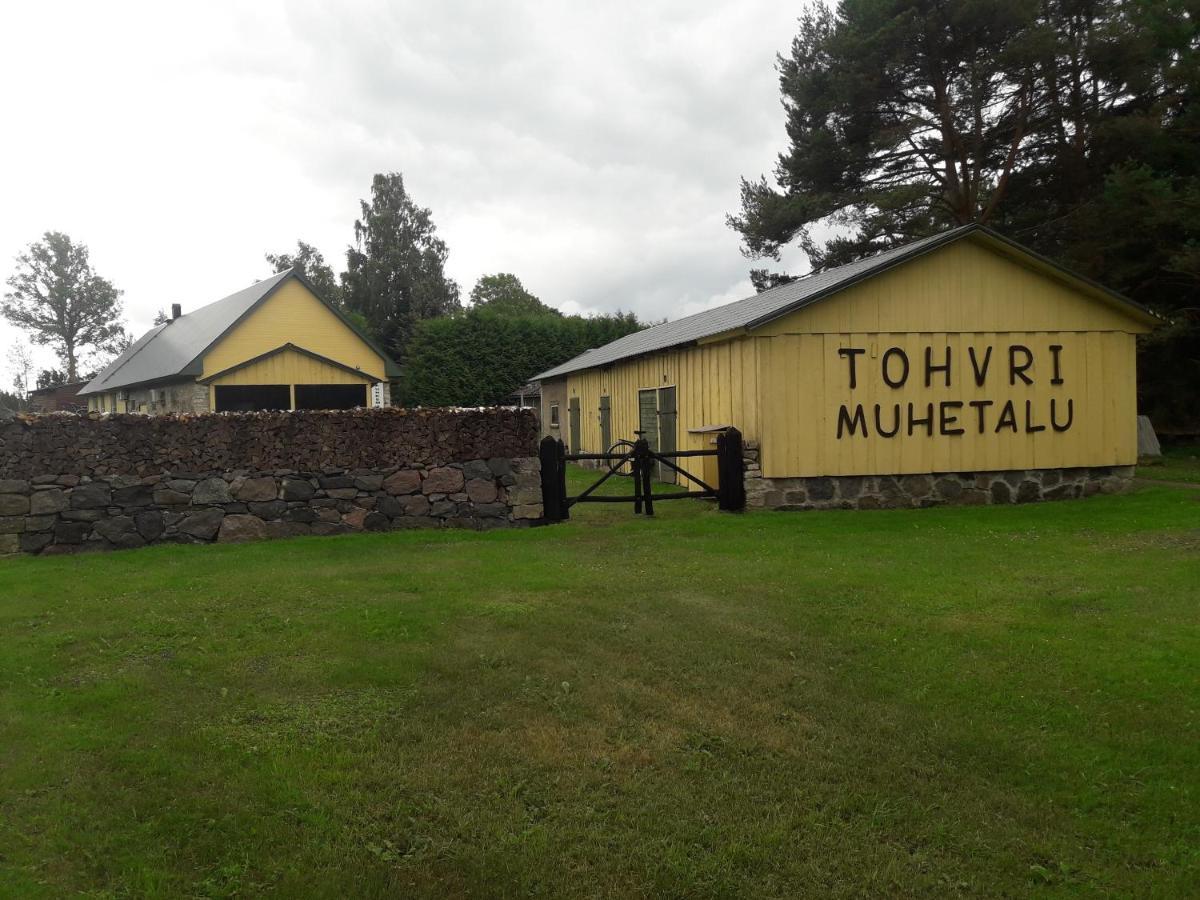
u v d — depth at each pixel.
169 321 39.72
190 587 8.14
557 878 3.77
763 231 30.20
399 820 4.16
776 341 13.47
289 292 30.03
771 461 13.44
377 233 59.12
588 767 4.69
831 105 27.56
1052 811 4.34
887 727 5.18
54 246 67.19
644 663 6.13
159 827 4.01
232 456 11.01
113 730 4.93
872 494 13.88
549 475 12.19
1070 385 14.70
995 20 24.08
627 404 20.50
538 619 7.07
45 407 51.28
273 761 4.63
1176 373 23.55
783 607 7.47
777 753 4.89
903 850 4.03
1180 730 5.07
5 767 4.49
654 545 10.42
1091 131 24.97
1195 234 21.28
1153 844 4.07
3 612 7.27
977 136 25.83
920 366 14.02
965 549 10.02
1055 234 25.84
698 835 4.09
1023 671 5.98
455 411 11.82
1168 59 23.02
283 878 3.71
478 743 4.91
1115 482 14.98
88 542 10.41
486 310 37.25
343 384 27.62
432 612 7.23
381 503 11.54
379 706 5.36
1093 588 7.98
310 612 7.25
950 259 14.06
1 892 3.51
